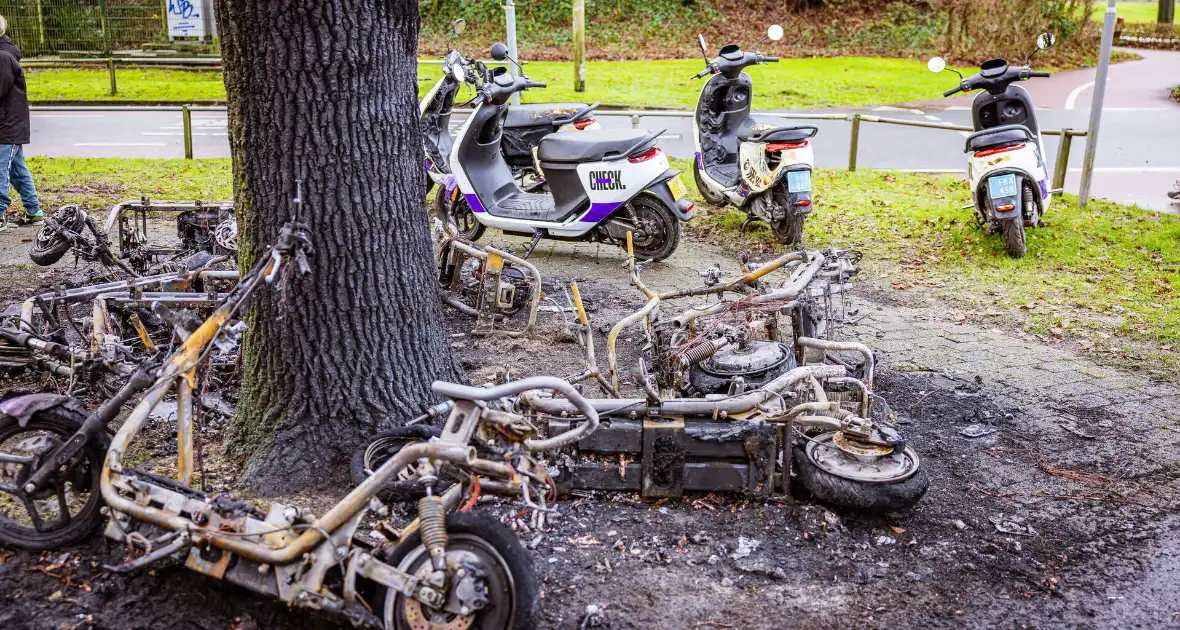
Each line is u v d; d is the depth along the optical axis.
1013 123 9.12
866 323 7.01
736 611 3.62
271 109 4.24
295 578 3.18
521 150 9.95
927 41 25.56
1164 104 17.78
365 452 4.34
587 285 7.82
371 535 3.92
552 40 25.64
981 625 3.57
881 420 4.86
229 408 5.02
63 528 3.84
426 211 4.82
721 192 9.32
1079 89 19.80
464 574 3.02
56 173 11.63
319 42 4.19
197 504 3.33
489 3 26.41
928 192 11.17
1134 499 4.54
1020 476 4.77
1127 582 3.88
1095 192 11.27
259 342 4.48
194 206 7.18
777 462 4.40
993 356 6.38
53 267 7.89
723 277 7.87
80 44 22.38
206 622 3.46
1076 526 4.30
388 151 4.46
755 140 8.64
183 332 4.21
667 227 8.04
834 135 15.06
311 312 4.39
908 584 3.83
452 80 8.85
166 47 22.38
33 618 3.44
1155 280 7.89
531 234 8.41
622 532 4.15
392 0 4.38
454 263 6.87
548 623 3.52
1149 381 5.98
